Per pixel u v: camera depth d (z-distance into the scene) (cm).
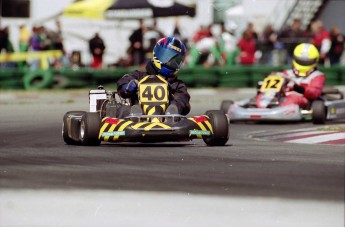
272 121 3231
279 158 1919
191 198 1435
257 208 1358
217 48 5900
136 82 2216
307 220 1283
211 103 4247
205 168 1752
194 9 5994
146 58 5806
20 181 1597
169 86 2262
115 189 1513
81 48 6384
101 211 1354
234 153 2022
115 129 2094
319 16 6825
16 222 1288
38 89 5278
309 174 1659
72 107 3941
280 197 1430
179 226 1265
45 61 5694
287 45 6044
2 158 1956
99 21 6400
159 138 2077
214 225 1266
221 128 2156
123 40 6481
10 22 6284
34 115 3450
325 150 2094
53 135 2589
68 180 1605
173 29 6238
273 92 3144
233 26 6638
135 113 2164
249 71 5547
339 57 5884
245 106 3250
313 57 3250
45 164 1833
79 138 2214
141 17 5956
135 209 1366
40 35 5706
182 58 2261
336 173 1670
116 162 1852
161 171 1711
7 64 5694
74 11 5800
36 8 6316
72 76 5322
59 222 1288
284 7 6788
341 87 5506
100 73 5331
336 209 1341
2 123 3055
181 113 2252
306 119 3188
